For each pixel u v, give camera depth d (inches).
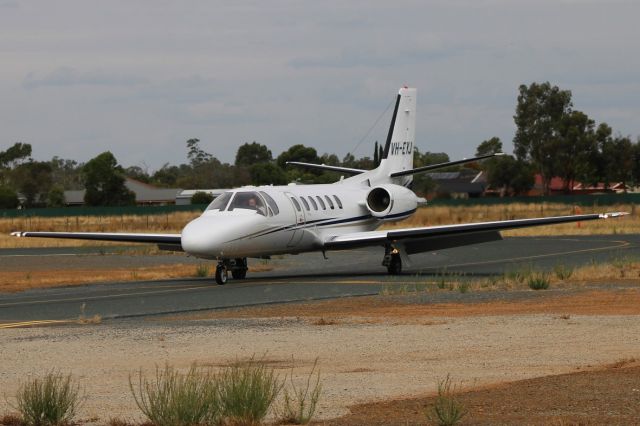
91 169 7298.2
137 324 1208.2
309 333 1076.5
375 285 1713.8
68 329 1168.8
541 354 895.7
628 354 882.8
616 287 1530.5
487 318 1165.7
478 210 5787.4
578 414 635.5
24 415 659.4
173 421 631.8
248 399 646.5
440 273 2005.4
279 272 2160.4
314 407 657.0
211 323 1193.4
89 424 649.0
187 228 1803.6
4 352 986.1
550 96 7844.5
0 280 2025.1
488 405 669.9
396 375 806.5
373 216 2201.0
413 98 2524.6
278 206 1904.5
